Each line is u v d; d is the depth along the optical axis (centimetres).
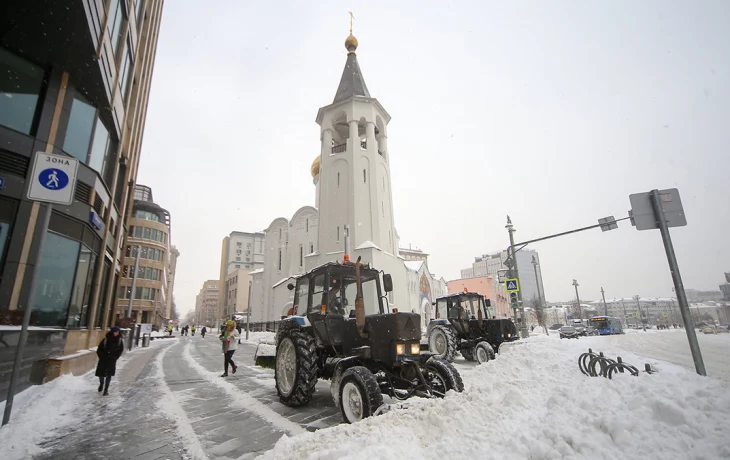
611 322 4091
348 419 481
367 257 2592
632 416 313
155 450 427
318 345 661
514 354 877
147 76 1953
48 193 513
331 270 647
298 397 600
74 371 902
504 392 457
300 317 695
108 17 1020
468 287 6041
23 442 440
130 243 4819
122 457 406
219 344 2725
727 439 278
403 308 2841
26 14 808
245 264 8794
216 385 849
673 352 1484
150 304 4831
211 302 12975
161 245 5112
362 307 554
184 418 562
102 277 1334
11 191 807
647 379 454
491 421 361
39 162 517
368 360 550
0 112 825
